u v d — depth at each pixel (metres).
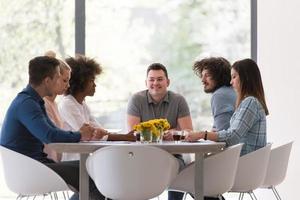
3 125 4.59
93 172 4.13
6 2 7.79
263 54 7.14
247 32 7.52
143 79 7.67
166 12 7.64
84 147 4.01
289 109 6.99
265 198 7.16
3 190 7.76
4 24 7.77
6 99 7.79
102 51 7.68
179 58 7.63
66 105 5.18
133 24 7.68
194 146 3.96
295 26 6.99
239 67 4.99
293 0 7.00
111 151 4.02
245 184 4.65
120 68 7.68
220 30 7.56
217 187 4.40
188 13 7.61
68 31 7.72
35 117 4.36
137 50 7.68
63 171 4.49
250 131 4.91
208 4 7.58
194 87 7.61
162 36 7.66
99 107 7.68
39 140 4.64
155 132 4.44
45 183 4.37
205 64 5.58
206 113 7.59
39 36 7.75
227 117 5.30
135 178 4.06
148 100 5.86
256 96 4.95
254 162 4.62
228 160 4.38
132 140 4.84
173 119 5.85
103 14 7.68
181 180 4.45
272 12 7.10
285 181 6.97
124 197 4.13
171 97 5.89
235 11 7.53
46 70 4.55
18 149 4.54
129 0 7.68
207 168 4.38
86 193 4.17
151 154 4.02
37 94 4.55
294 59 6.98
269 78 7.09
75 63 5.32
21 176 4.37
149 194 4.13
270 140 7.06
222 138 4.71
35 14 7.76
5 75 7.79
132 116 5.84
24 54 7.77
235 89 5.05
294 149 6.93
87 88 5.34
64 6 7.73
